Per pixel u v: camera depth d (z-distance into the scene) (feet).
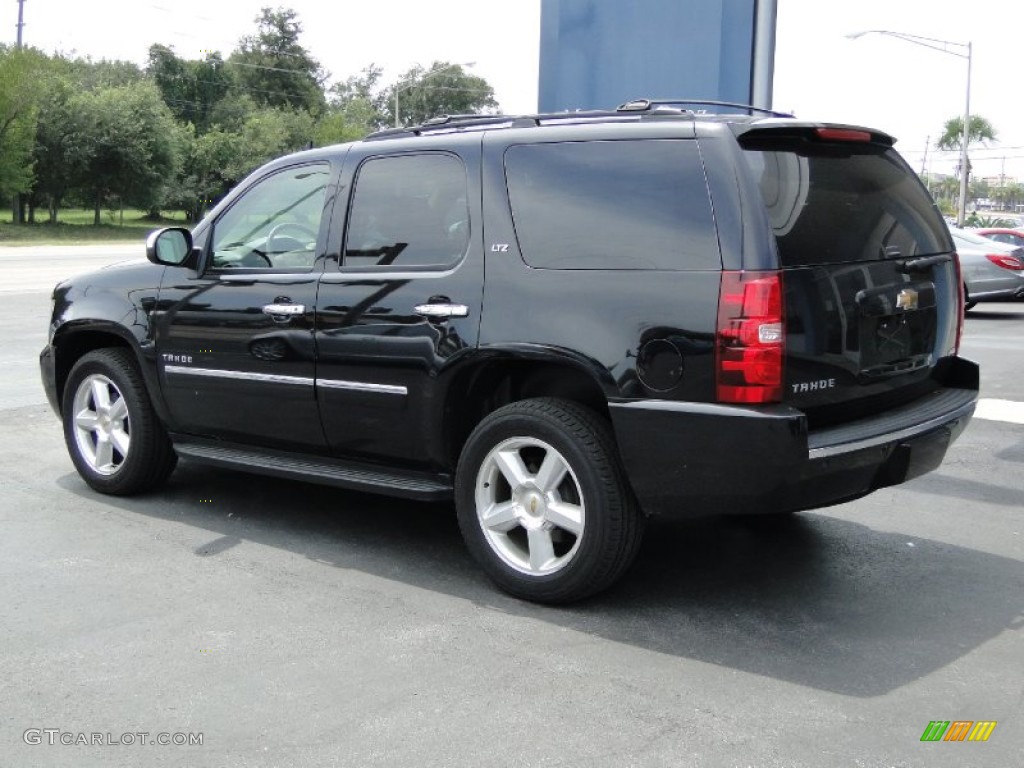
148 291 18.56
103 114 173.37
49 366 20.45
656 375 12.93
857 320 13.56
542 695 11.68
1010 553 16.70
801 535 17.56
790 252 12.75
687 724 11.00
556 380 15.20
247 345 17.02
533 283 14.01
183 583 15.23
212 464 18.04
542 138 14.42
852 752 10.43
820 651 12.88
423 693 11.73
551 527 14.17
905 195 15.20
